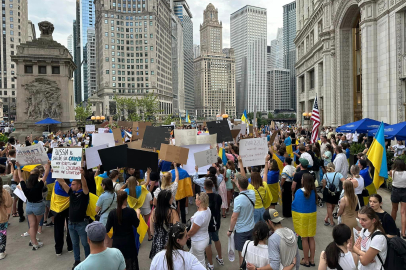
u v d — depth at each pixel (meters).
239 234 5.68
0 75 109.19
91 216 6.37
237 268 6.23
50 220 9.10
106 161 7.08
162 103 123.94
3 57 109.56
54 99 38.25
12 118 108.38
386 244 4.07
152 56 115.12
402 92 18.64
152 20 114.75
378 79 20.83
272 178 8.23
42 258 6.89
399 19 18.50
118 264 3.89
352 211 6.17
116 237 5.16
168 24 136.62
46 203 8.19
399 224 8.22
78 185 6.18
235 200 5.77
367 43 21.17
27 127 37.41
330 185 8.17
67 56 38.50
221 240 7.82
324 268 3.87
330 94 32.19
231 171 9.68
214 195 6.21
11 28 110.88
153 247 5.06
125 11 113.62
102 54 112.69
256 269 4.23
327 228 8.27
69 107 39.47
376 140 7.53
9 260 6.80
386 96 19.78
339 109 28.75
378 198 4.95
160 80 121.69
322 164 11.05
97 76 125.50
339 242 3.77
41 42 37.88
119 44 113.00
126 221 5.16
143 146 9.88
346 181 6.25
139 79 115.00
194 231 5.17
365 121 15.48
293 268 4.25
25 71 37.91
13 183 9.64
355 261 3.75
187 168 8.94
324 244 7.28
